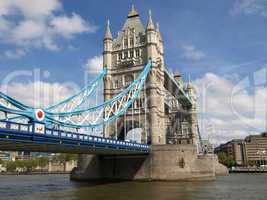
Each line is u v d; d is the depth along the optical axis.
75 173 83.19
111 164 78.00
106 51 92.19
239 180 76.50
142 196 45.00
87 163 81.00
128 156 76.25
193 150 73.75
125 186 59.69
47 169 184.25
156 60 88.25
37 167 186.75
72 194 48.06
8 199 43.34
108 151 62.22
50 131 41.91
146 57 88.00
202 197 44.09
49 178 103.56
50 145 44.00
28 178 106.00
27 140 38.50
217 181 72.62
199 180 72.56
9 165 191.00
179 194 47.19
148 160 74.31
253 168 140.12
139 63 88.50
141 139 82.94
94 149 55.53
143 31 90.69
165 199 42.12
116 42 93.25
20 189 59.59
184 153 73.25
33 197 45.31
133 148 65.62
